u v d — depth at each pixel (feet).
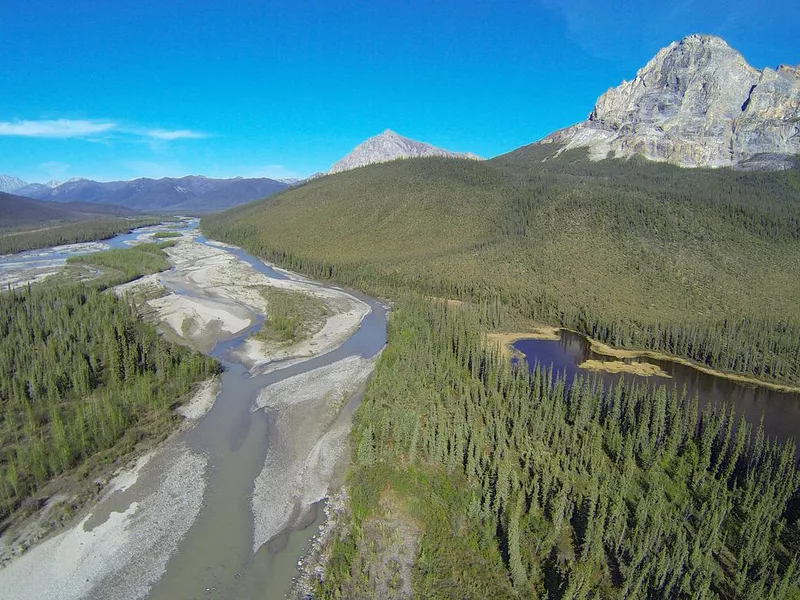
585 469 226.38
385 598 170.19
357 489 220.02
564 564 177.27
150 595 170.30
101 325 366.02
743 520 196.24
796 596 164.25
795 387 358.43
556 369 379.96
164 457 249.96
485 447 243.19
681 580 168.04
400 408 270.26
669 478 223.51
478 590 170.91
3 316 377.71
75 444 242.99
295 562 185.88
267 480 234.79
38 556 183.93
